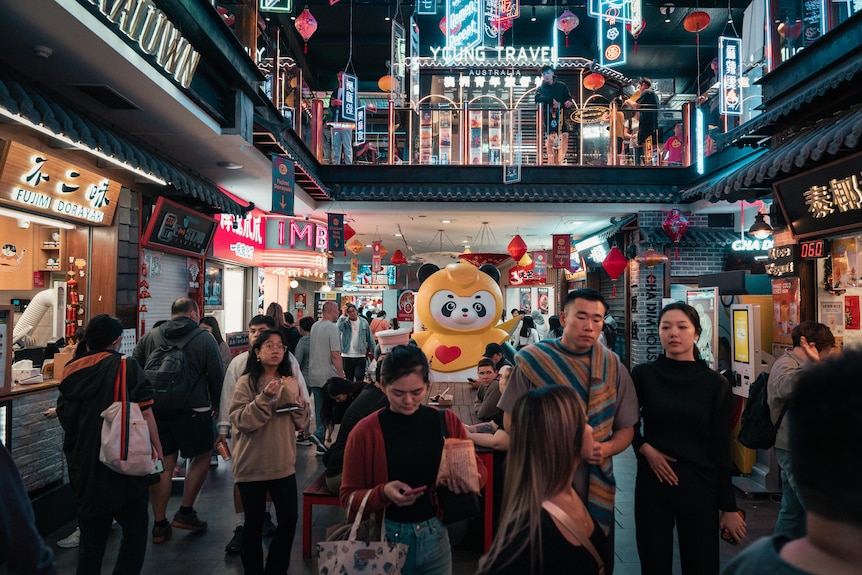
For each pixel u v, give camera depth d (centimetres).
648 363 299
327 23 1719
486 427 377
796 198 520
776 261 568
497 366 522
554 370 268
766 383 408
